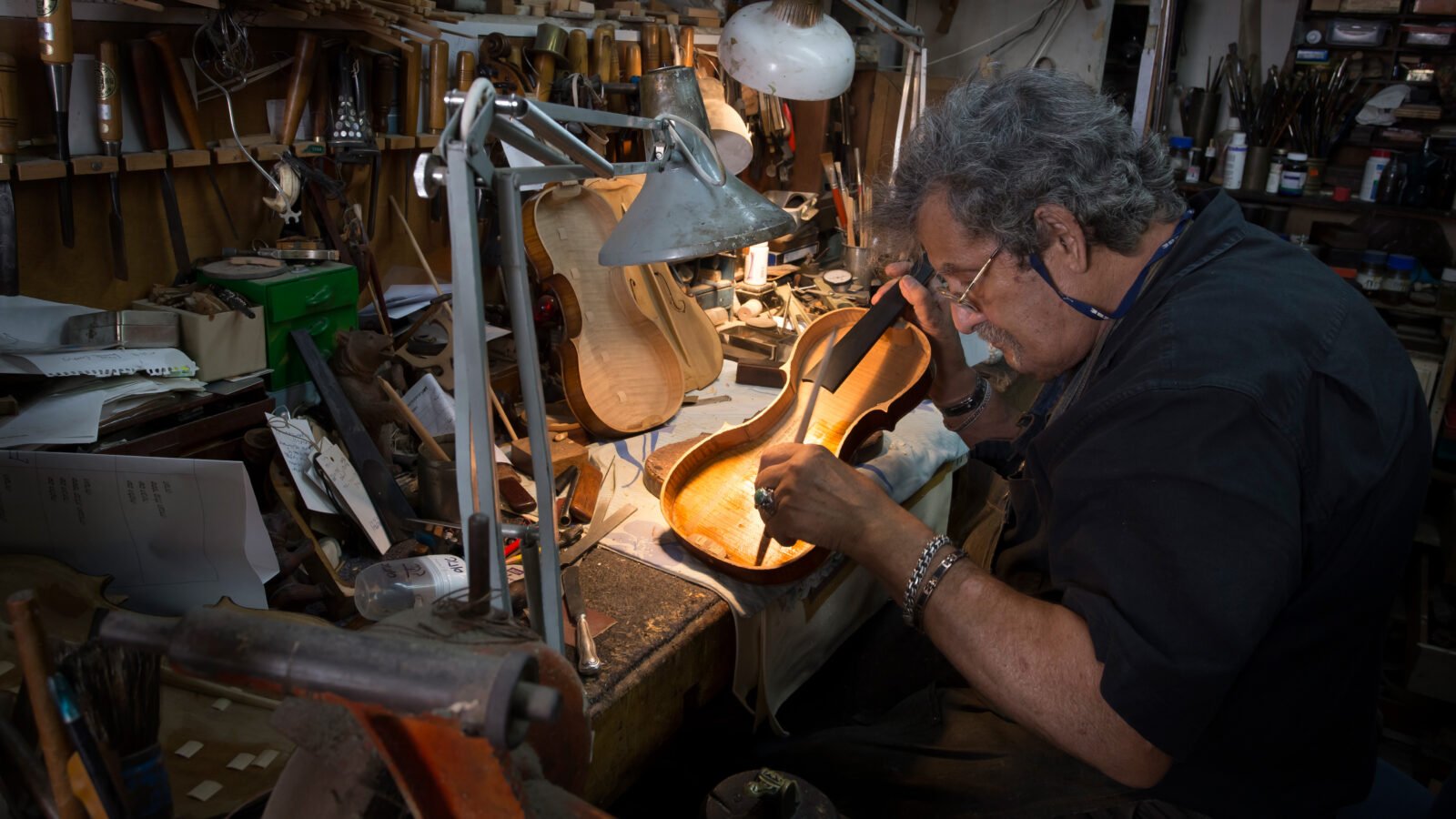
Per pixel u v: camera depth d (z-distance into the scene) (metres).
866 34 3.00
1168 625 0.82
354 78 1.59
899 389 1.71
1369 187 3.12
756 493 1.19
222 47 1.39
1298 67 3.27
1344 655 0.98
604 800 1.10
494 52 1.83
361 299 1.73
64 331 1.23
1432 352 3.03
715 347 2.05
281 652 0.43
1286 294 0.92
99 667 0.57
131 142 1.37
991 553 2.13
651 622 1.19
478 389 0.63
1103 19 3.17
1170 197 0.99
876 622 1.84
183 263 1.43
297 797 0.53
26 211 1.28
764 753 1.44
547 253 1.66
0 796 0.62
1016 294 1.00
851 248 2.55
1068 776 1.22
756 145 2.71
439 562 1.16
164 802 0.61
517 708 0.40
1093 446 0.90
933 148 0.98
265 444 1.33
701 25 2.42
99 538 1.06
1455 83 3.06
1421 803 1.23
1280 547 0.82
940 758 1.34
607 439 1.73
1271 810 1.04
